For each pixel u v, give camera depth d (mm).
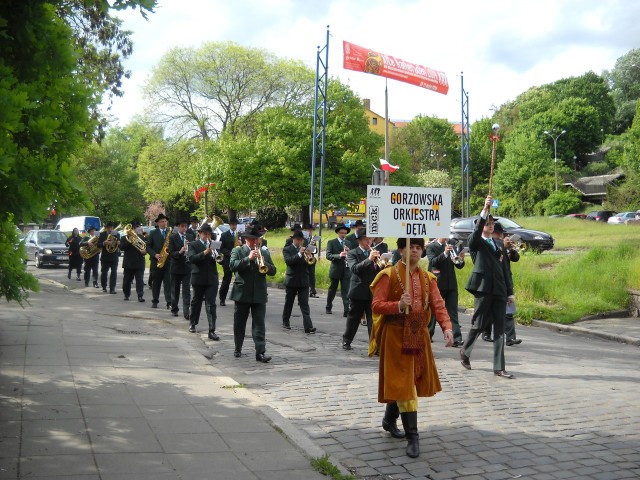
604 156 92938
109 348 9383
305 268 12469
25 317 11742
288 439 5809
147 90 52656
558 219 43906
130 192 63219
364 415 6879
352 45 28188
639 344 12195
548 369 9250
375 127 105000
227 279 16453
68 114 5035
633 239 28609
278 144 49156
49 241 30391
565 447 5918
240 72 52125
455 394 7742
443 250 11266
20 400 6551
